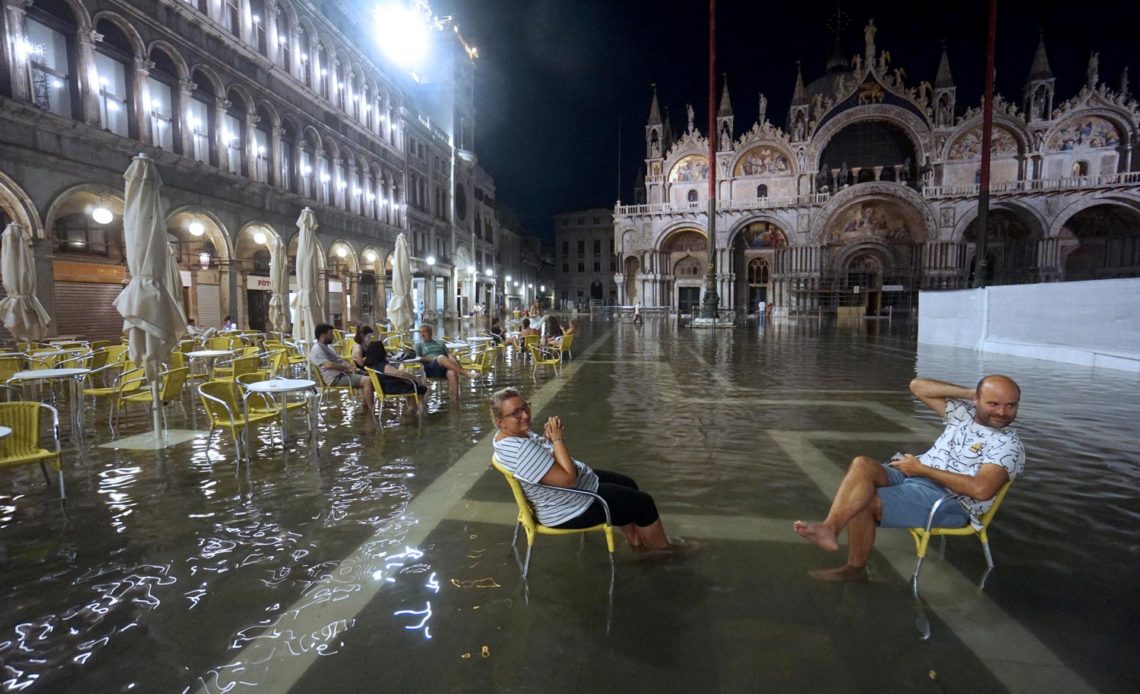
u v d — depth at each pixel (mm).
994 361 15000
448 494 5094
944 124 53719
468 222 55406
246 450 6062
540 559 3840
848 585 3465
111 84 17828
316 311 13836
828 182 58125
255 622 3131
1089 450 6281
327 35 29109
